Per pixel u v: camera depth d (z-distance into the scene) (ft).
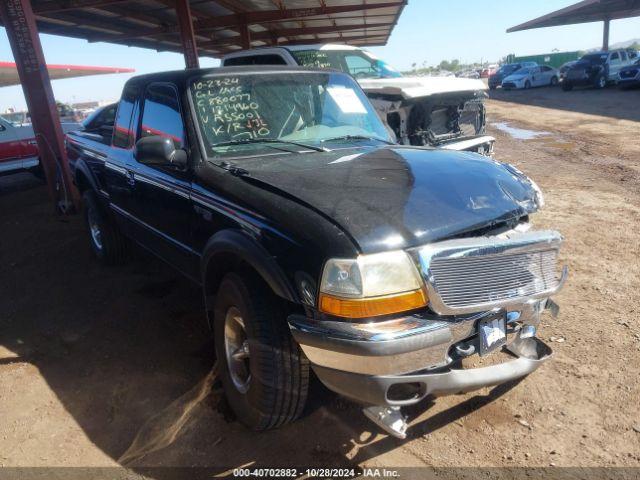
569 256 18.10
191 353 13.00
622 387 10.89
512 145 41.37
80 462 9.45
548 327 13.41
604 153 35.86
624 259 17.60
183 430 10.21
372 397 8.00
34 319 15.40
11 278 18.84
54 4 34.04
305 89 13.44
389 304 7.85
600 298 14.84
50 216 27.63
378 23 59.52
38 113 26.81
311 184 9.41
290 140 12.42
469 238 8.48
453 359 8.39
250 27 58.29
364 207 8.52
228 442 9.83
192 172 11.30
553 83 106.73
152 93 13.83
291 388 9.04
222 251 9.77
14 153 35.63
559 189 27.22
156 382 11.84
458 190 9.32
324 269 7.95
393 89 21.98
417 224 8.30
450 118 23.76
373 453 9.43
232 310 9.87
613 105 65.21
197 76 12.45
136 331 14.28
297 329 8.26
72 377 12.23
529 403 10.60
